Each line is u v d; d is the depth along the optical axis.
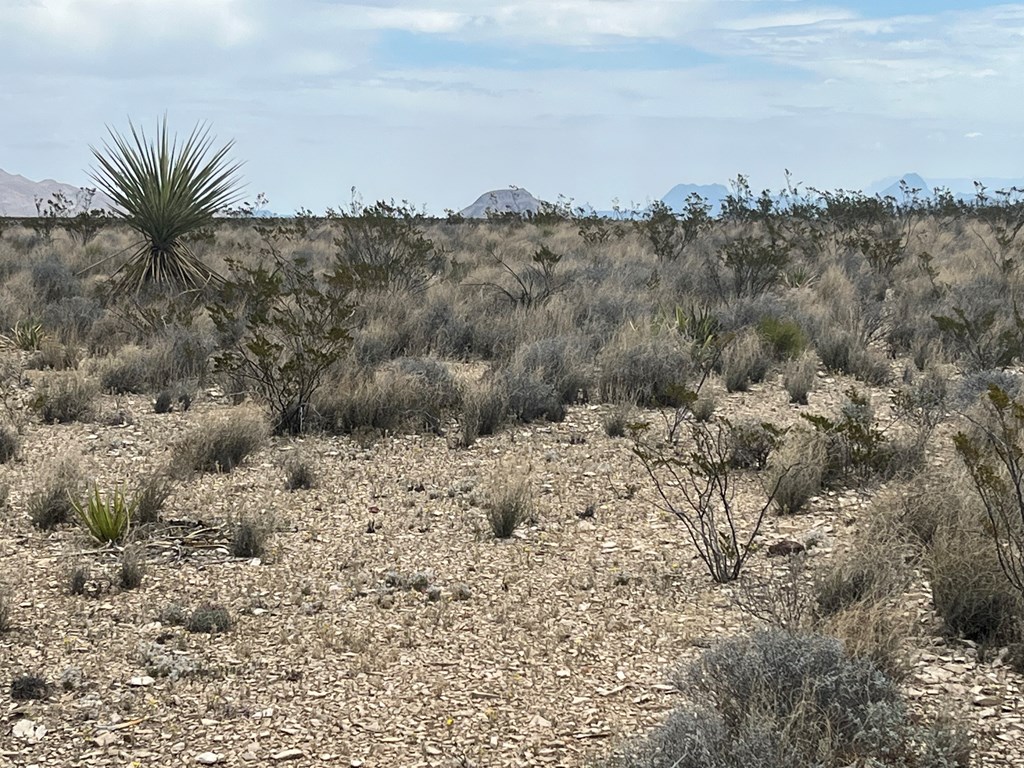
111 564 5.94
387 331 12.76
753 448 8.08
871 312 14.36
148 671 4.51
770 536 6.43
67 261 21.23
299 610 5.26
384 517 6.90
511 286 16.95
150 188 16.84
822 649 3.92
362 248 19.36
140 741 3.90
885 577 5.18
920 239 25.19
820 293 16.56
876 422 8.94
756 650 3.98
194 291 16.34
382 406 9.46
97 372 11.33
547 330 13.06
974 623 4.79
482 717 4.09
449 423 9.66
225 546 6.30
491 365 11.42
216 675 4.48
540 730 3.98
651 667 4.55
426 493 7.49
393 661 4.62
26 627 4.98
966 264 20.27
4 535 6.41
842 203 28.12
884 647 4.30
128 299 15.24
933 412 9.59
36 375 11.27
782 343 12.62
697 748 3.37
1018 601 4.71
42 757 3.78
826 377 11.89
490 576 5.79
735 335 11.58
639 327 12.69
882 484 7.29
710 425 9.56
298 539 6.43
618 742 3.83
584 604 5.34
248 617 5.16
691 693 3.95
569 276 18.14
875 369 11.63
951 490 6.15
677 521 6.81
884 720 3.59
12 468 7.97
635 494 7.43
